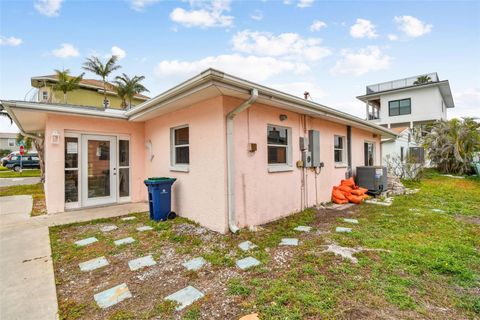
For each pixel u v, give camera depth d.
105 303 2.38
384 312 2.16
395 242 3.86
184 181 5.55
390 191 8.74
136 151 7.47
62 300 2.43
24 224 5.08
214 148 4.62
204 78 3.55
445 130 14.94
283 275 2.88
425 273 2.88
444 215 5.61
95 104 20.31
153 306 2.32
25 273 2.98
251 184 4.97
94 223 5.18
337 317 2.09
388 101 21.81
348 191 7.39
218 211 4.55
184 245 3.92
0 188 10.84
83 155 6.56
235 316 2.15
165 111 5.87
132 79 20.91
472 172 13.88
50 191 5.97
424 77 22.23
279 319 2.08
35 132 9.19
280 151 5.91
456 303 2.29
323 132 7.32
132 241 4.09
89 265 3.22
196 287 2.67
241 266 3.14
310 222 5.22
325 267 3.05
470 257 3.31
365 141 10.24
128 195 7.40
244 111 4.83
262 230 4.68
